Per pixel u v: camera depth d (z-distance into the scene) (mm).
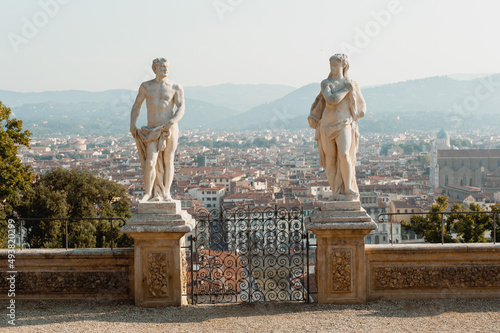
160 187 10461
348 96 10250
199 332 9180
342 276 10234
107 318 9797
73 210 36500
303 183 152500
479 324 9297
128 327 9398
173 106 10562
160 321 9664
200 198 120000
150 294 10305
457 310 9969
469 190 127875
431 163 164250
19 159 27984
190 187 124062
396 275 10531
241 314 9992
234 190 131250
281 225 10789
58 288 10703
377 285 10555
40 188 33125
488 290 10508
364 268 10227
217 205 118812
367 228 10000
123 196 38750
